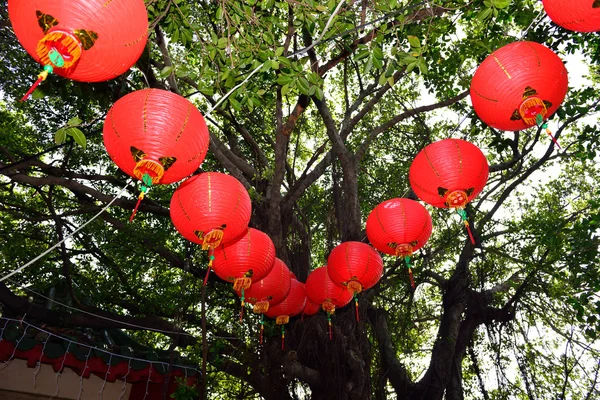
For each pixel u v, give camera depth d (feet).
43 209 38.47
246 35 18.99
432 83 34.83
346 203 31.22
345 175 31.76
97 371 21.72
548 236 30.09
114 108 11.34
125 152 11.26
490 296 35.50
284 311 23.82
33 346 20.04
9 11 8.77
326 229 32.76
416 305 37.19
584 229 27.58
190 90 36.81
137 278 38.01
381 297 35.63
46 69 8.73
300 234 33.55
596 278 26.18
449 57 30.96
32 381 22.04
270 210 29.27
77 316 26.37
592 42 30.22
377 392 31.22
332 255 21.58
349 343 28.78
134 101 11.25
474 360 33.96
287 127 28.27
